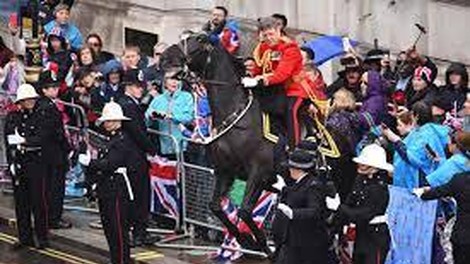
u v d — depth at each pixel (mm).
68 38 64438
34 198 47812
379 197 36531
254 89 42656
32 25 66812
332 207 35719
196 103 47781
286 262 35875
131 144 46406
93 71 55125
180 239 48875
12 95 58562
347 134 43594
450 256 39156
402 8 71750
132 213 45812
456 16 72688
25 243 48688
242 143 42281
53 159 49000
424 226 39625
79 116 54406
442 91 49438
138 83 47750
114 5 74375
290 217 35094
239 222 45594
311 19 72438
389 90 51094
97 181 43406
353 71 51438
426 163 40438
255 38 67938
